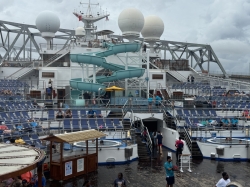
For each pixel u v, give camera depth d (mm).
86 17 47031
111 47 37438
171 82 50594
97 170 20781
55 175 18406
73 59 34906
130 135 25922
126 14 42719
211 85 48562
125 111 30906
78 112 30156
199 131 27469
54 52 47781
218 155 23953
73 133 19328
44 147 20969
